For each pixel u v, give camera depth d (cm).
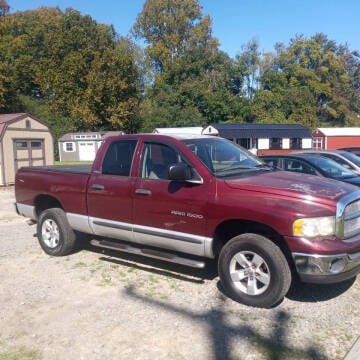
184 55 7238
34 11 7256
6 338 405
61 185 642
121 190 562
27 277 567
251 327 415
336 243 425
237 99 6588
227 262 475
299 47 8669
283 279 439
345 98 8475
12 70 5175
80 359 365
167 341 390
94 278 557
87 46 5584
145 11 8100
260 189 456
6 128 1805
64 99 5194
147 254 542
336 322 424
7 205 1221
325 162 878
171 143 538
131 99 5316
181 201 502
